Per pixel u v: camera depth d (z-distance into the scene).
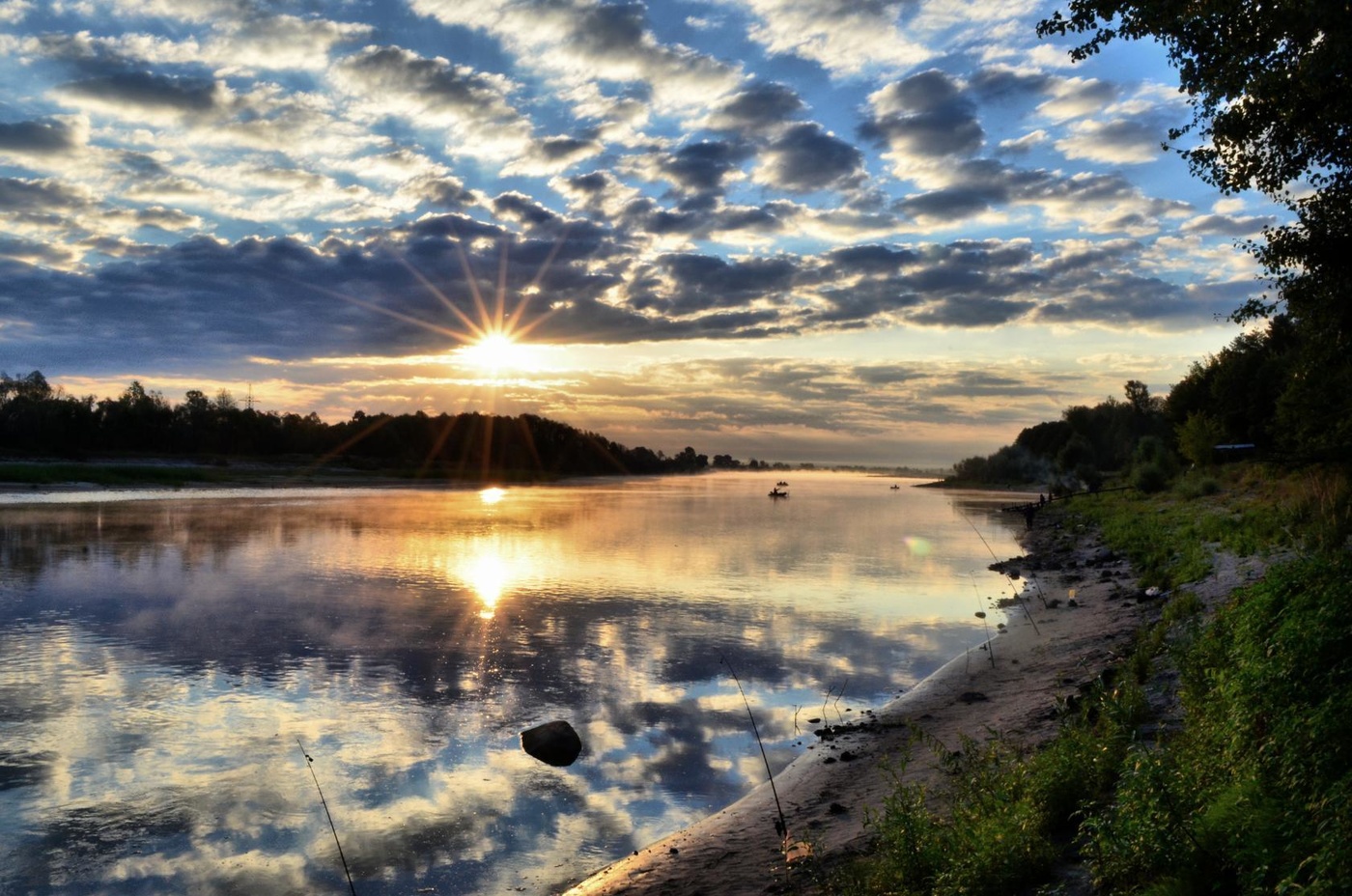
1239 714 7.74
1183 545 29.44
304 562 39.06
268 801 12.08
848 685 18.20
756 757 13.78
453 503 99.75
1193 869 6.32
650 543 52.19
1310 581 9.60
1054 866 7.75
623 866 9.90
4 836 11.00
